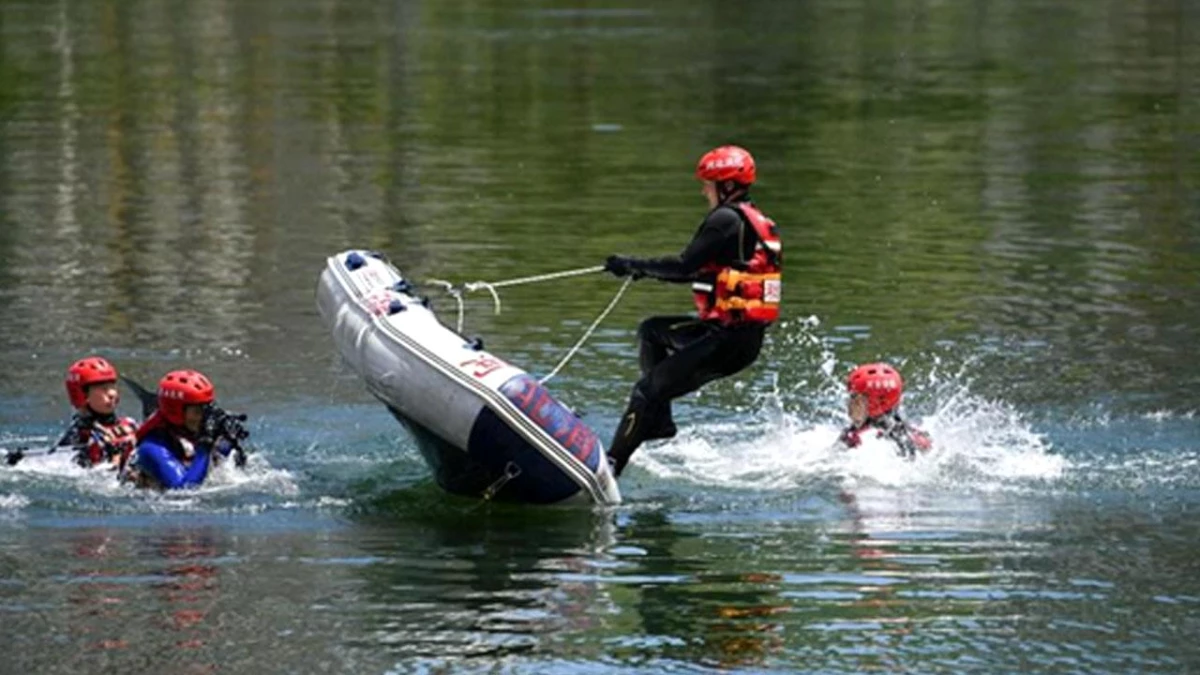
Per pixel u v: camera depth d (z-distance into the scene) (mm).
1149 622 20172
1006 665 18906
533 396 24547
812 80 73500
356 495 25250
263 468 26375
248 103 67000
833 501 24969
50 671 18641
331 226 45281
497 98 68438
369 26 94250
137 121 62781
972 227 45438
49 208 47781
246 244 43188
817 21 97000
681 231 44406
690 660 19078
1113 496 25141
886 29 93125
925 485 25703
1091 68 76938
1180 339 34250
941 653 19266
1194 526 23688
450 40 87500
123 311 36438
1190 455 27078
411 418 25078
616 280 39219
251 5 105125
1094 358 32906
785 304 37344
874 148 57500
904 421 27359
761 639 19609
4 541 22891
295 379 31453
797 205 48375
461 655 19141
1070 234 44500
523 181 51625
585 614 20344
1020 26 93938
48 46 84250
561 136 59781
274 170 53656
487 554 22578
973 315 36312
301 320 35750
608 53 82375
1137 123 62406
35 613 20281
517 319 35781
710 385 31500
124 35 89250
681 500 25062
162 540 23078
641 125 62062
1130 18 97000
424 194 49719
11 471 25719
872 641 19594
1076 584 21359
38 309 36562
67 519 23891
